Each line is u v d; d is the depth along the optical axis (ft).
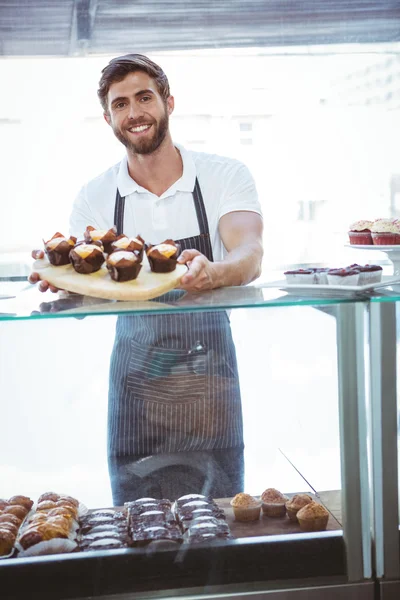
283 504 5.30
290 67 15.35
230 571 5.08
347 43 15.21
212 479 5.52
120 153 15.48
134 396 5.62
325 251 16.31
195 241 8.73
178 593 5.04
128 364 5.65
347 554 5.16
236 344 5.61
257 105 15.64
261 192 16.19
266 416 5.61
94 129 15.33
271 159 16.02
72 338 5.65
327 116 15.90
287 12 14.83
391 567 5.17
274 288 5.63
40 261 5.79
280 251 16.34
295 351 5.48
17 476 5.55
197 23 14.62
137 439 5.59
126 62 8.56
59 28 14.30
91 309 5.02
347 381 5.14
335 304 5.12
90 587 4.98
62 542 4.99
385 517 5.15
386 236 9.70
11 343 5.57
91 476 5.62
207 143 15.81
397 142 16.01
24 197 15.44
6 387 5.56
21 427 5.58
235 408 5.63
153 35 14.56
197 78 15.31
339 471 5.20
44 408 5.60
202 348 5.62
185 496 5.46
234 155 15.90
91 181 9.43
